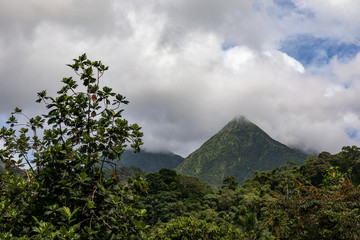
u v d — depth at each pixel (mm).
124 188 4270
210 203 74000
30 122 5344
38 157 4270
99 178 4305
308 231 7965
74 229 3551
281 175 71750
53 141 4371
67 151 4266
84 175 4016
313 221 7805
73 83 4754
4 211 3859
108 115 4773
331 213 7422
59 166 4141
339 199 7781
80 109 4734
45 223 3510
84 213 3920
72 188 4082
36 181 4219
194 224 22344
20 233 3893
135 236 3887
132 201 4199
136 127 4695
